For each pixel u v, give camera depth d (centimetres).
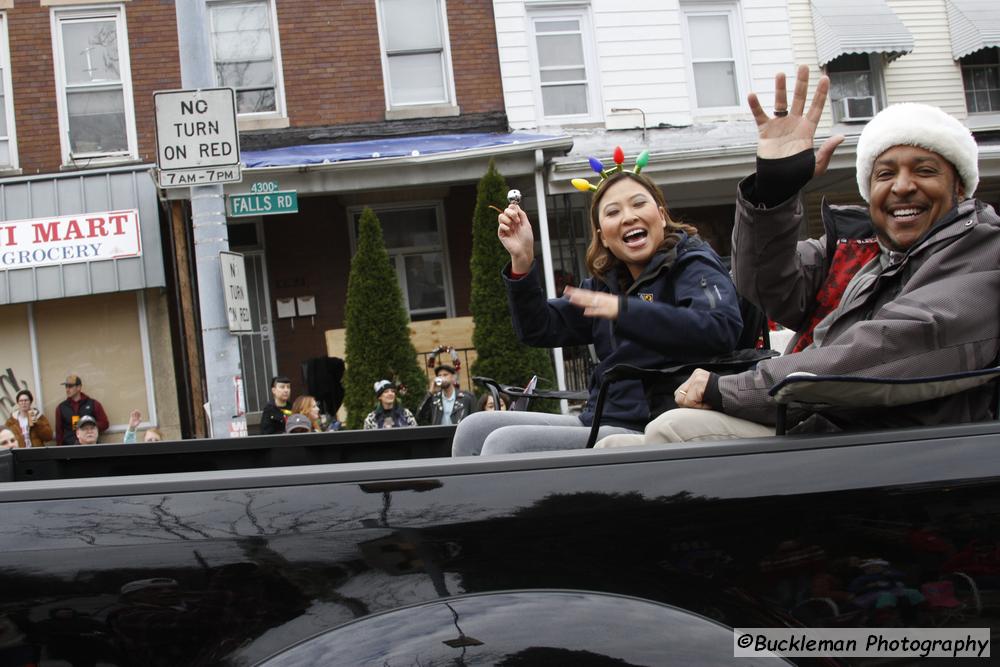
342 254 1325
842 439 181
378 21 1356
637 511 170
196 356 1115
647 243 288
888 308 214
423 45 1368
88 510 161
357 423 1083
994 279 210
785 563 172
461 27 1366
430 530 165
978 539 176
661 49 1403
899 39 1411
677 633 160
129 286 1169
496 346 1109
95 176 1202
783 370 210
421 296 1357
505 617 157
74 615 156
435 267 1359
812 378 184
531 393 322
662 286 284
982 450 181
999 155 1256
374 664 151
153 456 314
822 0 1460
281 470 170
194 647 157
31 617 155
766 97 1429
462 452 300
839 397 193
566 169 1180
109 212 1177
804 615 171
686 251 283
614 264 305
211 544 160
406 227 1357
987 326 208
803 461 178
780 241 243
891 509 175
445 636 154
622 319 244
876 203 237
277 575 160
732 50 1437
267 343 1300
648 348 249
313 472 169
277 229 1312
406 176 1170
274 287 1306
